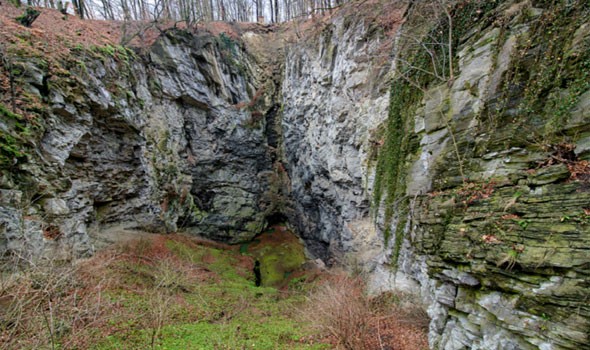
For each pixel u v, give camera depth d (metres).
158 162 16.72
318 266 17.61
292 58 20.17
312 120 17.12
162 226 16.47
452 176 5.80
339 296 7.20
